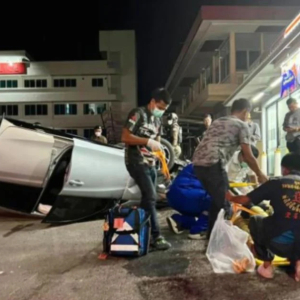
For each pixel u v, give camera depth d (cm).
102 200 578
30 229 518
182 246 403
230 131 377
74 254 390
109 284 303
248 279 304
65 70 3350
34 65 3331
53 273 334
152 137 397
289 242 293
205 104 1769
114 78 3422
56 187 592
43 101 3341
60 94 3341
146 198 386
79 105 3384
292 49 783
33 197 570
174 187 457
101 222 553
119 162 578
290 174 310
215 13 1486
